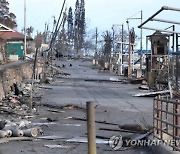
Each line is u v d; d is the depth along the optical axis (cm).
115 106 2792
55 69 7019
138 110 2588
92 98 3334
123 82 5409
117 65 8050
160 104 1388
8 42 6775
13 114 2198
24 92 3262
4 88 3097
